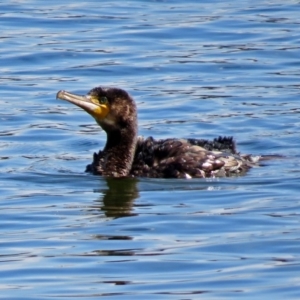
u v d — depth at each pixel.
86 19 27.80
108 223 14.18
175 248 13.12
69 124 20.06
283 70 23.64
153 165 16.84
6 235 13.77
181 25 27.09
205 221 14.17
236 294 11.60
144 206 15.01
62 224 14.20
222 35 26.36
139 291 11.73
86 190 15.98
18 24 27.31
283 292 11.62
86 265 12.59
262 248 13.05
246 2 29.78
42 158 17.94
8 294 11.68
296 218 14.20
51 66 23.89
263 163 17.33
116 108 16.98
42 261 12.74
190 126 19.70
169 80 22.84
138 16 28.17
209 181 16.28
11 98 21.67
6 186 16.19
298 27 26.94
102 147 18.73
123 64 23.91
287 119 19.98
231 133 19.28
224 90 22.03
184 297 11.54
